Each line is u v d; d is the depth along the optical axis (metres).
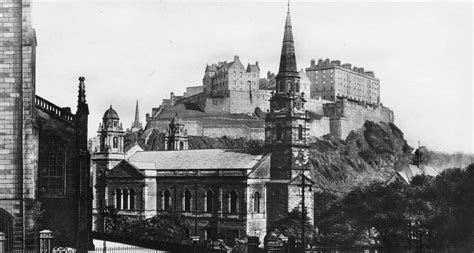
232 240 103.56
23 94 53.00
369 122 139.12
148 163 118.31
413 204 82.44
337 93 153.75
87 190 63.97
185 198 111.94
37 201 54.59
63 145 63.41
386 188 91.50
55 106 63.72
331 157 139.25
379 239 83.56
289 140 108.62
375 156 136.50
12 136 52.53
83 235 61.62
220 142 149.62
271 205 106.62
